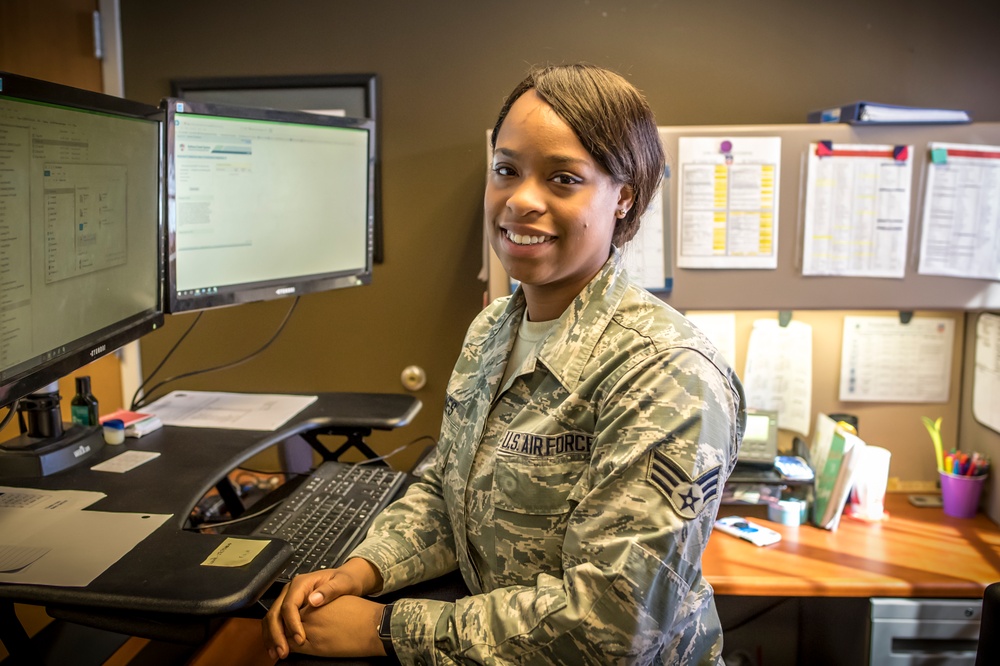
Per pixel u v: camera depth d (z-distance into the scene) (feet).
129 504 4.09
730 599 7.13
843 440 5.93
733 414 3.14
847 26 6.60
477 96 6.83
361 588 3.57
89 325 4.27
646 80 6.73
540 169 3.06
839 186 6.07
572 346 3.23
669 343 3.03
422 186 6.97
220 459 4.75
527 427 3.28
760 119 6.73
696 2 6.63
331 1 6.79
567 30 6.71
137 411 5.65
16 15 6.09
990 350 6.17
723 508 6.22
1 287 3.52
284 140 5.64
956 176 6.03
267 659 5.73
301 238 5.89
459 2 6.73
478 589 3.53
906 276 6.13
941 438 6.68
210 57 6.92
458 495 3.52
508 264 3.19
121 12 6.89
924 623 5.24
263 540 3.67
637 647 2.86
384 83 6.86
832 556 5.60
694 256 6.16
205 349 7.34
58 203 3.92
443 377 7.25
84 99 4.02
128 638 6.42
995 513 6.10
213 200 5.25
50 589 3.27
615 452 2.95
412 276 7.11
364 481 4.99
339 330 7.25
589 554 2.93
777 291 6.19
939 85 6.64
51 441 4.58
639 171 3.21
